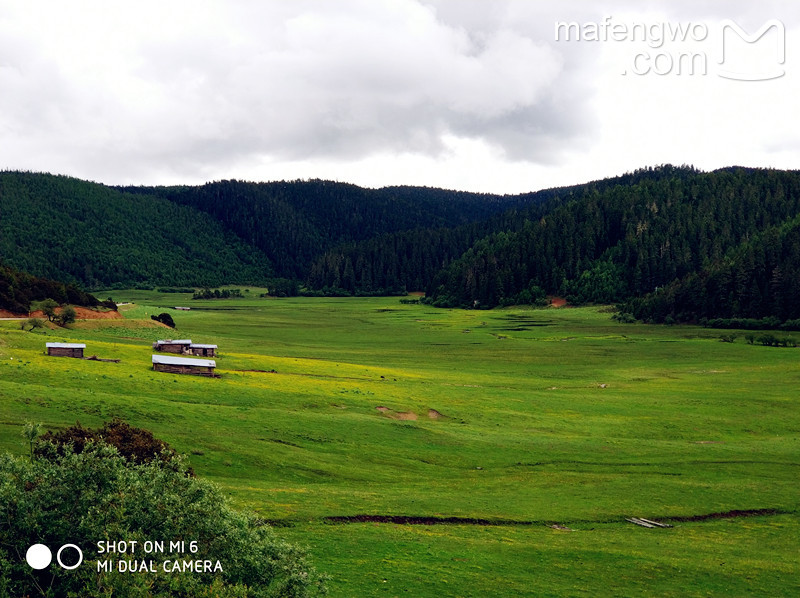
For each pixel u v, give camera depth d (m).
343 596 33.28
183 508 27.64
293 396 85.50
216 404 77.75
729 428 88.44
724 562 43.00
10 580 23.50
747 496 58.62
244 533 28.62
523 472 65.00
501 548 42.88
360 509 47.97
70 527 25.45
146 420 64.38
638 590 37.81
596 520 50.97
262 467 57.06
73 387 75.75
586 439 79.56
